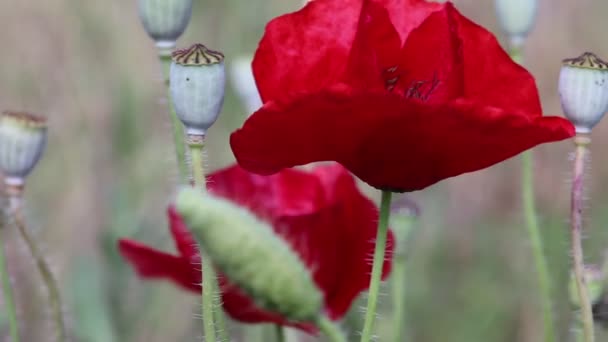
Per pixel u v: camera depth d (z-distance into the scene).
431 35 0.57
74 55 1.12
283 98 0.53
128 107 1.09
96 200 1.05
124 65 1.12
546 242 0.94
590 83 0.58
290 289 0.51
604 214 1.11
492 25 1.28
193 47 0.56
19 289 0.97
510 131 0.53
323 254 0.64
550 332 0.65
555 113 1.20
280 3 1.15
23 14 1.13
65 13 1.13
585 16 1.22
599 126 1.21
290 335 0.71
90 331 0.85
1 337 0.86
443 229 1.13
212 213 0.49
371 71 0.55
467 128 0.53
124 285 0.90
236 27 1.13
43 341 0.97
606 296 0.63
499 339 1.06
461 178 1.17
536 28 1.21
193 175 0.57
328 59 0.56
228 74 1.10
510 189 1.17
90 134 1.09
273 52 0.56
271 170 0.56
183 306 0.93
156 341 0.92
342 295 0.65
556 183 1.12
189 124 0.56
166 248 0.94
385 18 0.57
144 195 1.03
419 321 1.06
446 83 0.56
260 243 0.50
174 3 0.62
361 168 0.55
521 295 1.01
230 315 0.63
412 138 0.54
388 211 0.56
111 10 1.14
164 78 0.63
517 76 0.57
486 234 1.14
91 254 0.96
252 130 0.54
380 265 0.56
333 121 0.53
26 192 1.07
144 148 1.07
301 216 0.64
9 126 0.62
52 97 1.11
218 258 0.50
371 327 0.56
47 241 1.03
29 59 1.12
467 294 1.08
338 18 0.57
